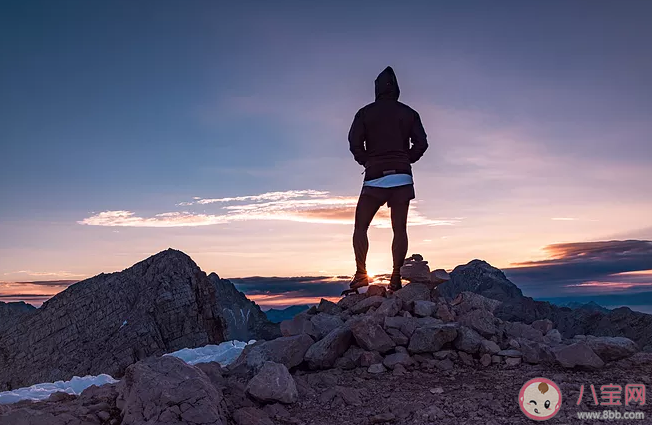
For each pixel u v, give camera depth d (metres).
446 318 7.77
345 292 8.91
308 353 6.90
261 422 5.10
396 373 6.64
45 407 5.39
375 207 8.37
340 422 5.19
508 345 7.18
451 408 5.29
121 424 4.86
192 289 42.53
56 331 41.16
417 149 8.30
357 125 8.26
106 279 44.97
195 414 4.75
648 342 15.36
